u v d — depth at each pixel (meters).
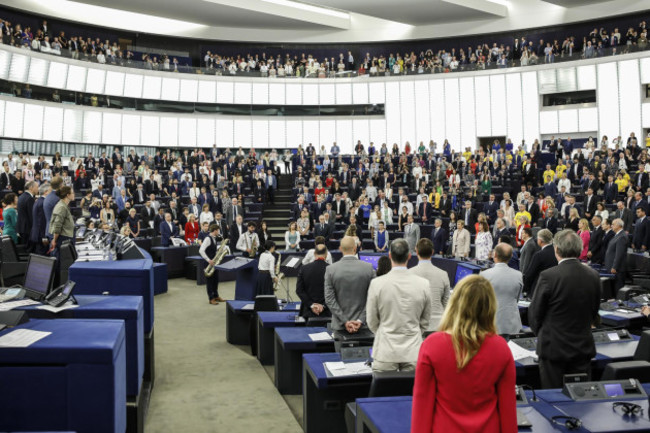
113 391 3.84
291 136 33.31
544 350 4.59
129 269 6.09
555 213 14.94
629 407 3.46
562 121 30.38
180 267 16.27
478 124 32.03
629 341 5.67
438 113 32.66
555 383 4.57
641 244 13.23
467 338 2.44
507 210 17.00
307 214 17.95
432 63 32.88
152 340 6.64
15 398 3.78
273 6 30.89
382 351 4.51
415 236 16.19
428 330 5.43
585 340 4.51
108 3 28.31
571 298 4.46
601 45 29.62
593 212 16.84
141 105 30.44
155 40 33.38
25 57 25.48
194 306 12.24
